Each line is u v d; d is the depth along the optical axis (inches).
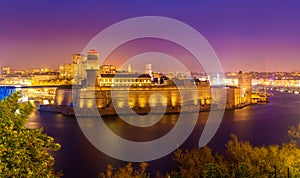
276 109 6304.1
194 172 1572.3
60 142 3016.7
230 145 1860.2
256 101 7819.9
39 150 637.9
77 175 2039.9
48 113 5255.9
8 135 592.4
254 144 2974.9
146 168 2166.6
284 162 1453.0
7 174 567.2
